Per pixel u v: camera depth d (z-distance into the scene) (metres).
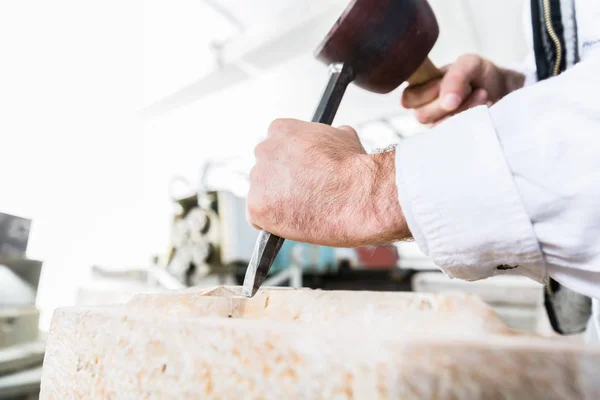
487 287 2.12
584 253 0.32
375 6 0.57
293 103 3.21
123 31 2.54
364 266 2.48
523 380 0.18
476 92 0.83
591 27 0.60
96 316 0.34
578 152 0.31
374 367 0.21
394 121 3.09
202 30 2.61
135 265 3.30
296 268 2.26
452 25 2.34
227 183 3.39
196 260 2.09
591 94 0.32
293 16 2.38
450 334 0.24
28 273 1.50
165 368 0.28
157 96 3.22
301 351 0.23
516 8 2.19
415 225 0.37
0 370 1.09
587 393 0.18
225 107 3.33
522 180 0.33
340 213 0.40
